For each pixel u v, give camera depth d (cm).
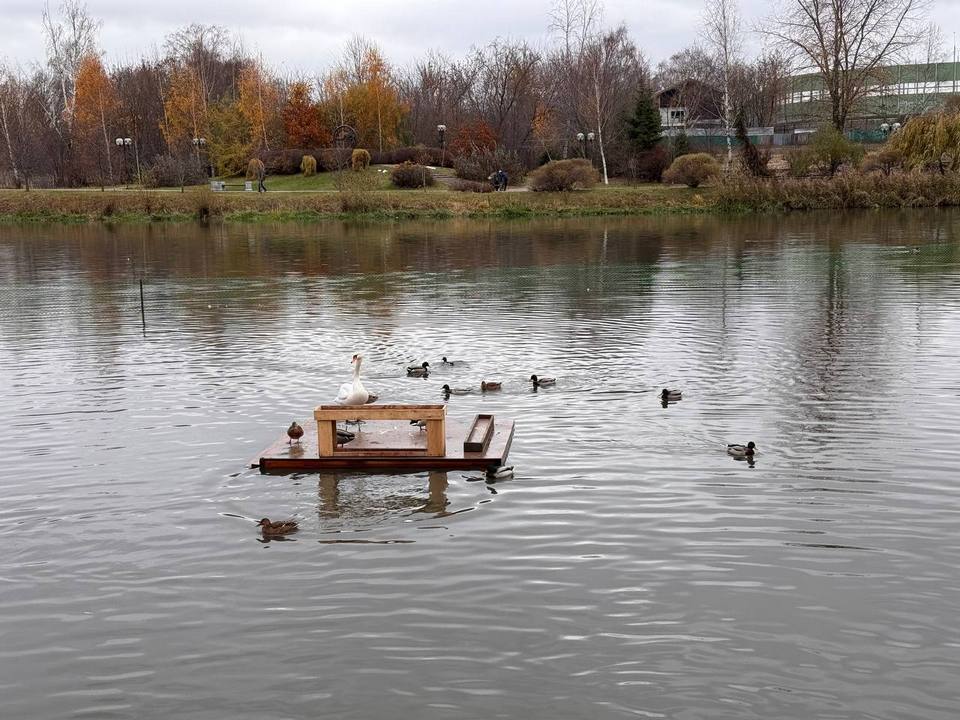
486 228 6200
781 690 860
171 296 3338
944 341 2258
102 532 1233
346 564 1120
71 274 4056
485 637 953
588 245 4944
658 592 1036
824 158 7275
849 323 2527
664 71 12825
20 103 10012
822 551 1129
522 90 10006
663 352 2216
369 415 1438
